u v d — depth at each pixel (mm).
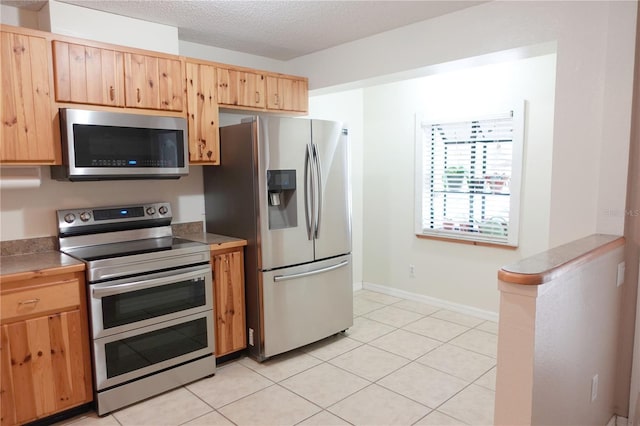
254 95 3447
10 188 2531
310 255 3309
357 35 3307
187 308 2797
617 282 2219
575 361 1844
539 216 3535
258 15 2854
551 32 2422
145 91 2801
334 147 3416
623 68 2158
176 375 2768
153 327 2645
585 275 1854
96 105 2605
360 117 4750
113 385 2504
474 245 3959
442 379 2859
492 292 3893
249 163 3051
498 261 3818
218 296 3021
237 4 2658
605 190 2254
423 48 3021
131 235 3068
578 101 2328
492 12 2658
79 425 2379
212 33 3227
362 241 4922
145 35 2938
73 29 2650
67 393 2367
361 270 4953
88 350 2443
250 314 3184
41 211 2732
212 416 2459
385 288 4762
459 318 3996
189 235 3385
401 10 2791
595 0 2250
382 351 3312
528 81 3500
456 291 4152
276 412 2492
